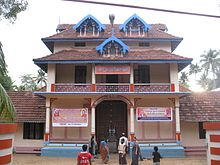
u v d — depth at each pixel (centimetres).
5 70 825
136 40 2448
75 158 2009
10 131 829
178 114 2198
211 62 5881
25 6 1822
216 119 2241
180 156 2066
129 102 2197
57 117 2178
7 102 694
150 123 2267
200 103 2420
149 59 2202
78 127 2278
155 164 1290
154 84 2219
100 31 2541
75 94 2161
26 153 2253
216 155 1069
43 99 2472
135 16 2495
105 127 2370
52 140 2222
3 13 1766
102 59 2194
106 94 2159
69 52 2397
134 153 1522
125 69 2230
